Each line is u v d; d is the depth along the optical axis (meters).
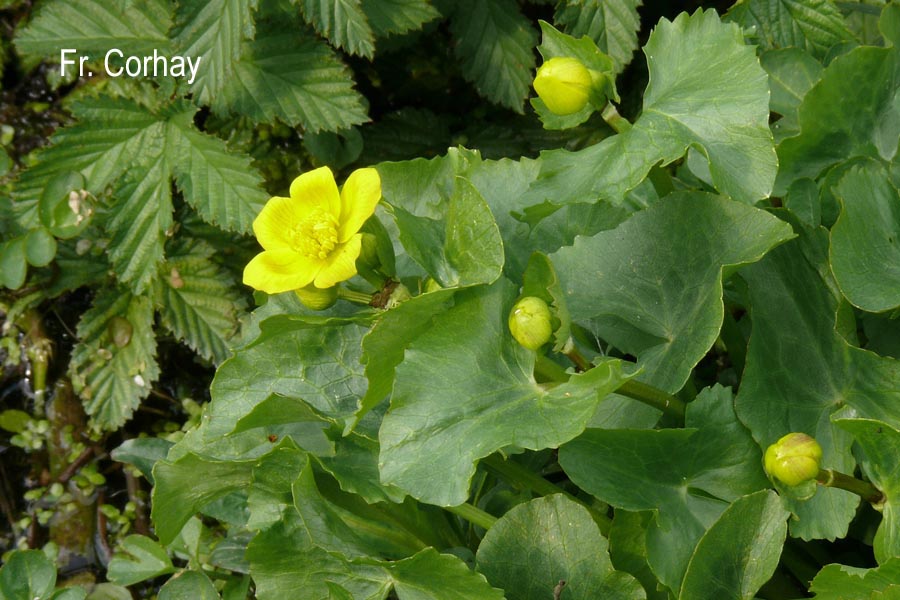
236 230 0.97
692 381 0.84
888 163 0.85
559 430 0.75
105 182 0.99
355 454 0.82
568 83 0.79
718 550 0.77
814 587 0.76
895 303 0.79
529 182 0.84
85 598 0.92
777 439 0.79
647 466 0.79
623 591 0.79
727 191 0.77
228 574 0.95
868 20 0.97
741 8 0.97
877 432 0.76
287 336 0.84
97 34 1.01
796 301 0.81
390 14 0.99
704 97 0.79
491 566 0.80
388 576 0.80
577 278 0.82
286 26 1.00
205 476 0.84
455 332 0.77
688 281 0.80
